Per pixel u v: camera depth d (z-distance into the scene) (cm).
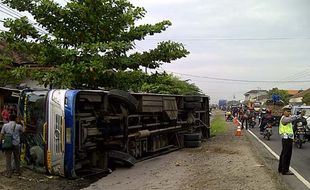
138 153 1557
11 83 1983
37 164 1222
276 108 3791
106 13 1822
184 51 1916
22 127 1195
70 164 1133
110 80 1773
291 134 1208
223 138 2481
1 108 1856
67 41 1770
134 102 1412
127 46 1667
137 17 1894
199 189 966
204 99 2480
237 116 5100
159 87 2225
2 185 1030
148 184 1050
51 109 1167
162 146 1802
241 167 1272
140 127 1564
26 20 1667
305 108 2761
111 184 1077
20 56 2508
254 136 2623
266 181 1041
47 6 1691
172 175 1174
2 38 1673
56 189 1020
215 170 1231
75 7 1706
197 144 1994
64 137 1138
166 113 1762
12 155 1203
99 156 1301
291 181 1108
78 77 1625
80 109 1232
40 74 1642
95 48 1605
